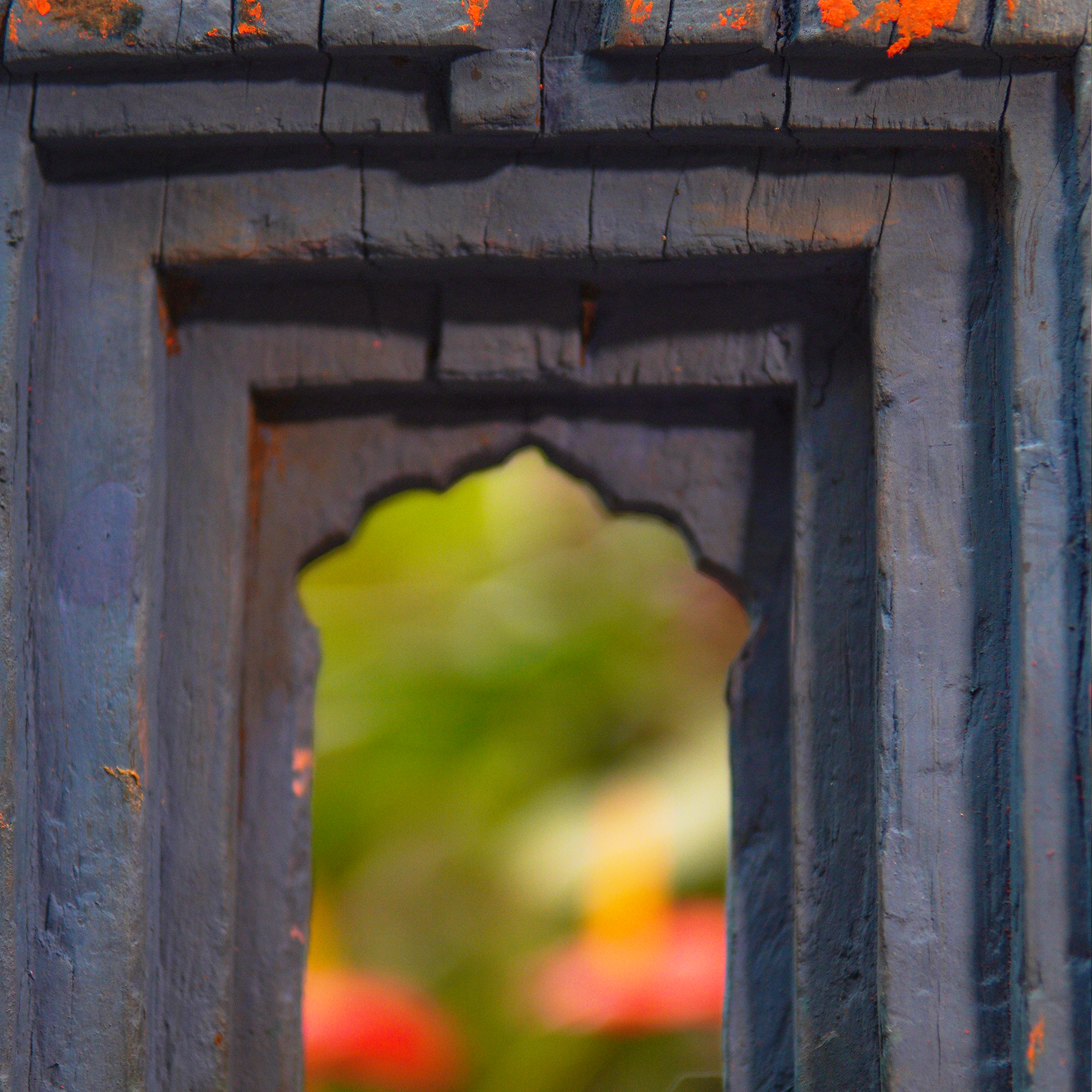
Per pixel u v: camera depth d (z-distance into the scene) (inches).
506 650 97.7
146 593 52.2
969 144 51.8
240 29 51.5
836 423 52.4
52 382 52.2
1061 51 51.3
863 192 51.9
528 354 52.7
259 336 52.9
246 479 52.9
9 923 51.5
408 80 51.9
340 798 91.0
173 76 51.9
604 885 80.8
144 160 52.4
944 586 51.6
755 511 53.2
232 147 52.3
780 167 52.0
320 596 105.0
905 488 51.7
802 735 52.2
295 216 52.2
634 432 53.3
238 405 52.8
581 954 76.3
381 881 88.0
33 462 52.2
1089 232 51.2
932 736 51.5
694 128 51.7
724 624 100.8
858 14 51.3
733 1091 52.4
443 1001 78.9
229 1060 52.5
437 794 92.0
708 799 86.0
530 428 53.4
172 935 52.4
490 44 51.8
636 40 51.4
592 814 86.8
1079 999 50.8
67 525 52.1
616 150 52.1
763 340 52.6
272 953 52.8
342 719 93.7
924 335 51.8
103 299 52.2
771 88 51.6
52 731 52.0
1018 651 51.2
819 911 52.1
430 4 51.6
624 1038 71.7
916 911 51.4
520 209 52.1
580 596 102.8
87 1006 51.8
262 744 53.1
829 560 52.3
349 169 52.2
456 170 52.2
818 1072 51.9
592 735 95.7
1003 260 51.7
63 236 52.3
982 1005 51.3
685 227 52.0
